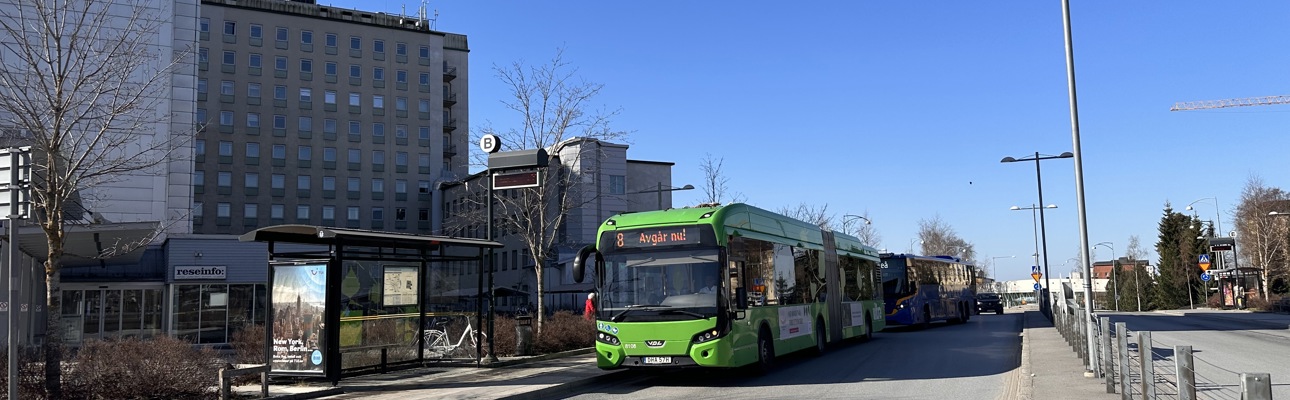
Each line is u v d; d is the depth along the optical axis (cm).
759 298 1638
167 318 3331
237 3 8094
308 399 1266
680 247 1492
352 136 8494
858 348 2270
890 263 3155
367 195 8488
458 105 9612
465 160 3878
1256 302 5816
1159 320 3834
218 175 7831
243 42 8088
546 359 1927
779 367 1795
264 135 8081
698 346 1425
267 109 8125
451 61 9669
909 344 2384
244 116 8012
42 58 1471
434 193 8550
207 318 3403
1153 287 8650
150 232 2017
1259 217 7400
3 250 1631
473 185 3894
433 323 1834
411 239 1514
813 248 2066
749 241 1619
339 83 8494
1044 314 4406
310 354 1363
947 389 1351
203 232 7688
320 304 1370
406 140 8750
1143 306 8744
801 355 2069
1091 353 1348
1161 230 8838
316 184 8275
